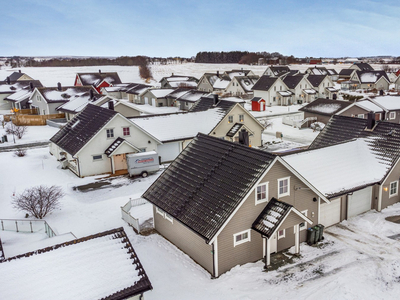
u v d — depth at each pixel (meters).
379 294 13.95
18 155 35.56
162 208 18.00
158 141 32.75
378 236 18.86
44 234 19.44
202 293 14.37
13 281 11.32
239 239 16.12
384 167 22.11
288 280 15.05
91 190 26.67
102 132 29.92
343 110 43.62
